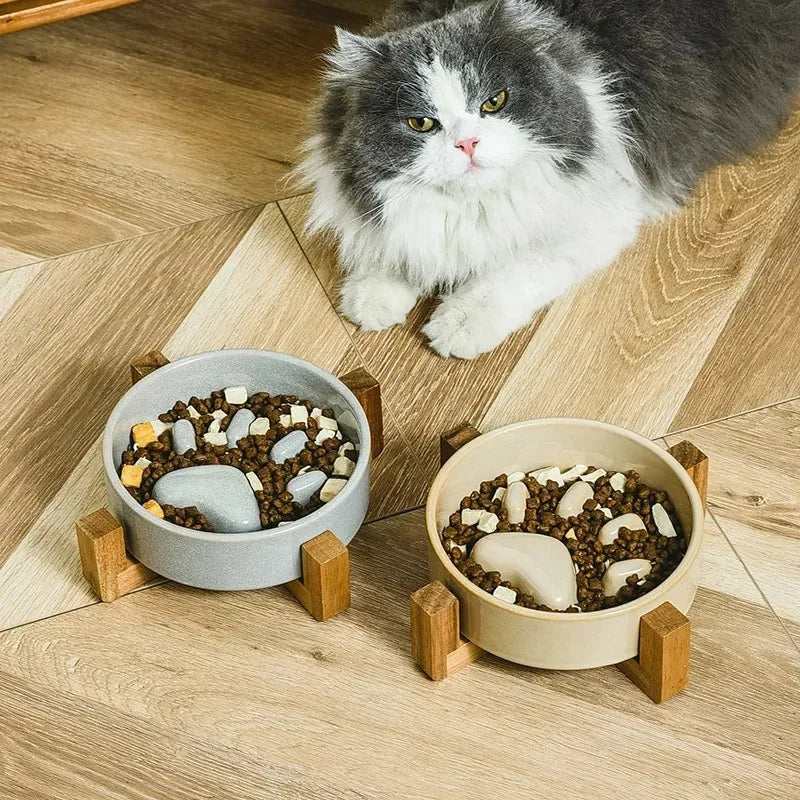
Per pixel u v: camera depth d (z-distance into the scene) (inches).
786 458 61.0
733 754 48.5
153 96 85.5
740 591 54.6
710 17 72.4
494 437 54.1
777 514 58.1
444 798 47.3
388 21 74.4
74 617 54.2
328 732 49.6
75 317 69.4
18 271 72.1
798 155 79.4
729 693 50.6
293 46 90.2
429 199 63.1
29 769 48.3
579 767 48.2
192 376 58.8
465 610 49.6
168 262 72.9
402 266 68.3
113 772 48.1
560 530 53.2
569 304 69.8
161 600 54.9
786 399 64.3
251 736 49.5
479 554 51.4
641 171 70.9
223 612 54.4
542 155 61.4
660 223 74.7
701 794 47.1
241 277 71.9
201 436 57.9
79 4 79.1
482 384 65.5
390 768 48.3
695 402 64.2
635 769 48.1
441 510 52.7
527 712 50.3
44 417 63.7
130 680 51.6
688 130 72.0
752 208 75.5
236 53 89.4
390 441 62.7
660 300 69.9
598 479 55.4
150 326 69.0
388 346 67.8
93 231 75.0
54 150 80.9
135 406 57.1
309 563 51.9
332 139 64.7
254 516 53.4
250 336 68.4
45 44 89.9
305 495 54.9
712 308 69.3
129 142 81.7
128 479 54.7
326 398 58.6
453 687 51.3
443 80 58.2
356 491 53.1
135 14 92.7
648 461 53.9
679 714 49.9
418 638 50.3
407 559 56.8
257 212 76.4
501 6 60.0
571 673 51.6
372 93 60.0
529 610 47.1
